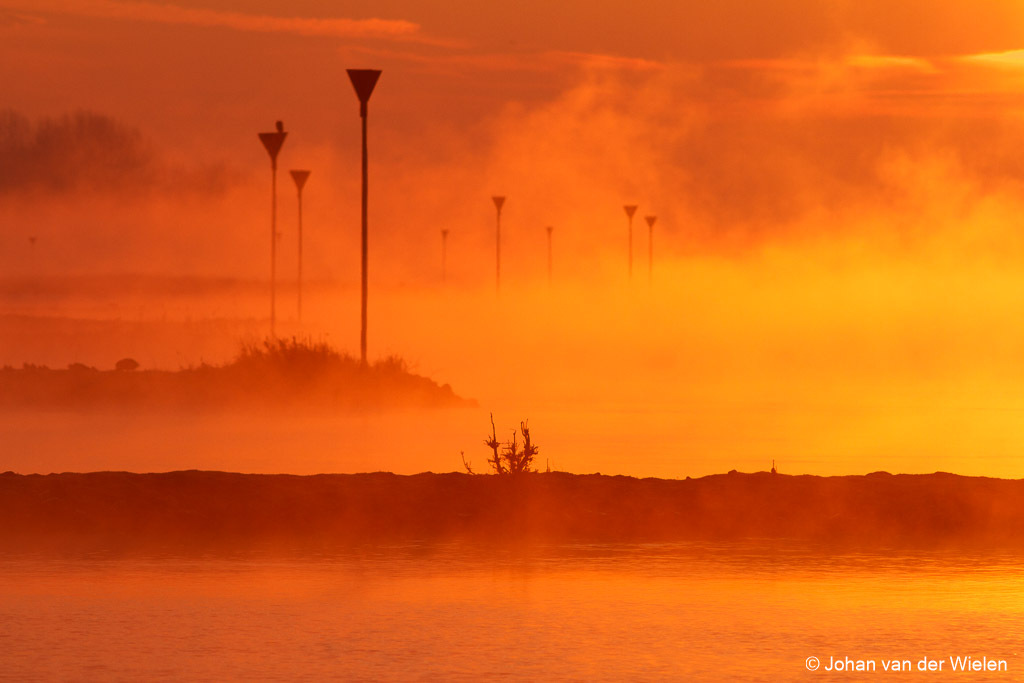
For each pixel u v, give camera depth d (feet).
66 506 212.02
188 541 197.47
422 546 195.21
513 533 206.49
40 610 152.87
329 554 188.03
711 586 167.43
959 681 126.00
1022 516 215.72
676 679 125.90
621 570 177.47
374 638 140.67
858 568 179.42
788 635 142.31
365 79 496.23
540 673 127.65
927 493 224.53
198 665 130.21
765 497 222.48
